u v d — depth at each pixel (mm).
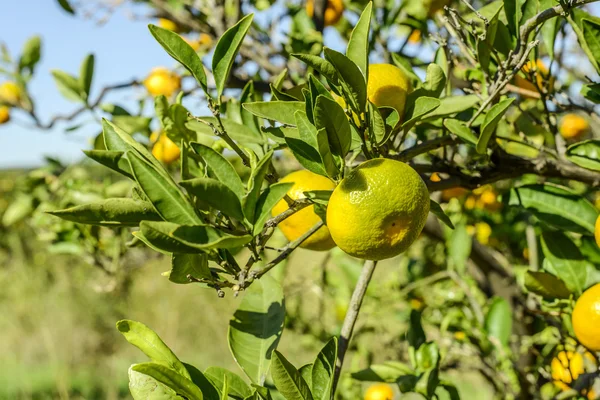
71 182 1491
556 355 980
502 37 839
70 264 4109
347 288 1553
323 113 665
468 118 873
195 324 3854
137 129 1186
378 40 1144
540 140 1067
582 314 764
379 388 1075
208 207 698
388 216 654
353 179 663
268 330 780
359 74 678
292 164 1243
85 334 3932
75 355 3789
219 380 731
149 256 1546
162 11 1342
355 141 742
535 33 797
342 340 749
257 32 1358
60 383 2959
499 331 1081
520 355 1214
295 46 1157
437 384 897
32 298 3977
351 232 660
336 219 664
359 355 1444
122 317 3939
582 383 913
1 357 3621
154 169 655
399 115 750
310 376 721
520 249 1599
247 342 773
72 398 3191
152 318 3840
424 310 1500
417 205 661
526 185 883
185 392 673
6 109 1520
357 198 655
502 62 812
